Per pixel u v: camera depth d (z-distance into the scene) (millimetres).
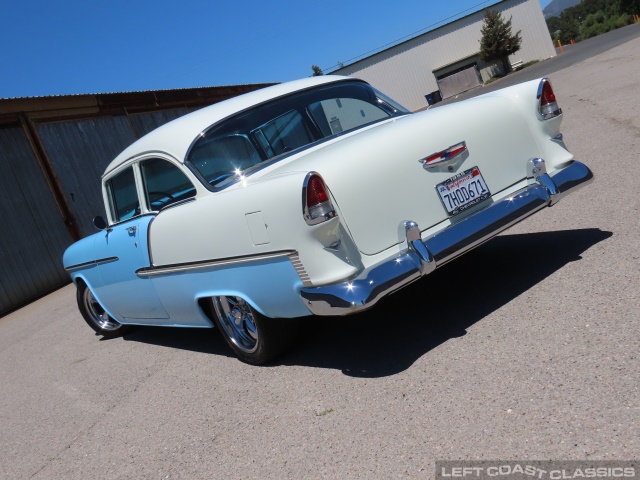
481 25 46250
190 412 3574
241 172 3598
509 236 4648
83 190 12836
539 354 2750
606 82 12109
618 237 3801
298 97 3986
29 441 4023
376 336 3652
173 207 3920
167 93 16359
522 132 3523
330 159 3033
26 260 11375
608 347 2611
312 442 2729
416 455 2342
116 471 3162
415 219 3092
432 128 3238
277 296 3271
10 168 11461
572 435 2145
